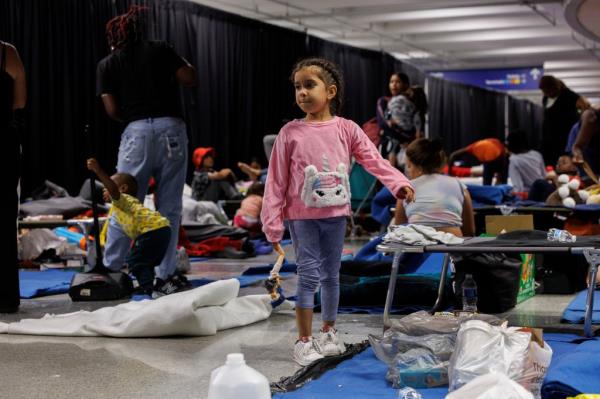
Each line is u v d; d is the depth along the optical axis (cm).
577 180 660
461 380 253
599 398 231
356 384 282
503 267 454
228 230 872
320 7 1505
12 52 468
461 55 2078
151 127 547
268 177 332
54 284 606
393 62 1855
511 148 1051
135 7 555
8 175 467
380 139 987
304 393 269
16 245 477
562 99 984
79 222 706
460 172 1466
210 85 1287
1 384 294
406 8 1509
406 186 331
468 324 266
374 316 446
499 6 1568
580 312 430
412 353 283
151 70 546
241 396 195
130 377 302
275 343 367
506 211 618
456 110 2273
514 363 254
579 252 350
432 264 516
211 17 1286
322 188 326
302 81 333
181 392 277
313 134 330
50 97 998
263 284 580
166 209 563
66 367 321
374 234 1127
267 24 1425
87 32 1045
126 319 392
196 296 389
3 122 466
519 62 2183
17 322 417
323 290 339
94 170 520
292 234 334
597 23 1374
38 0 981
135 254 534
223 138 1318
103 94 562
